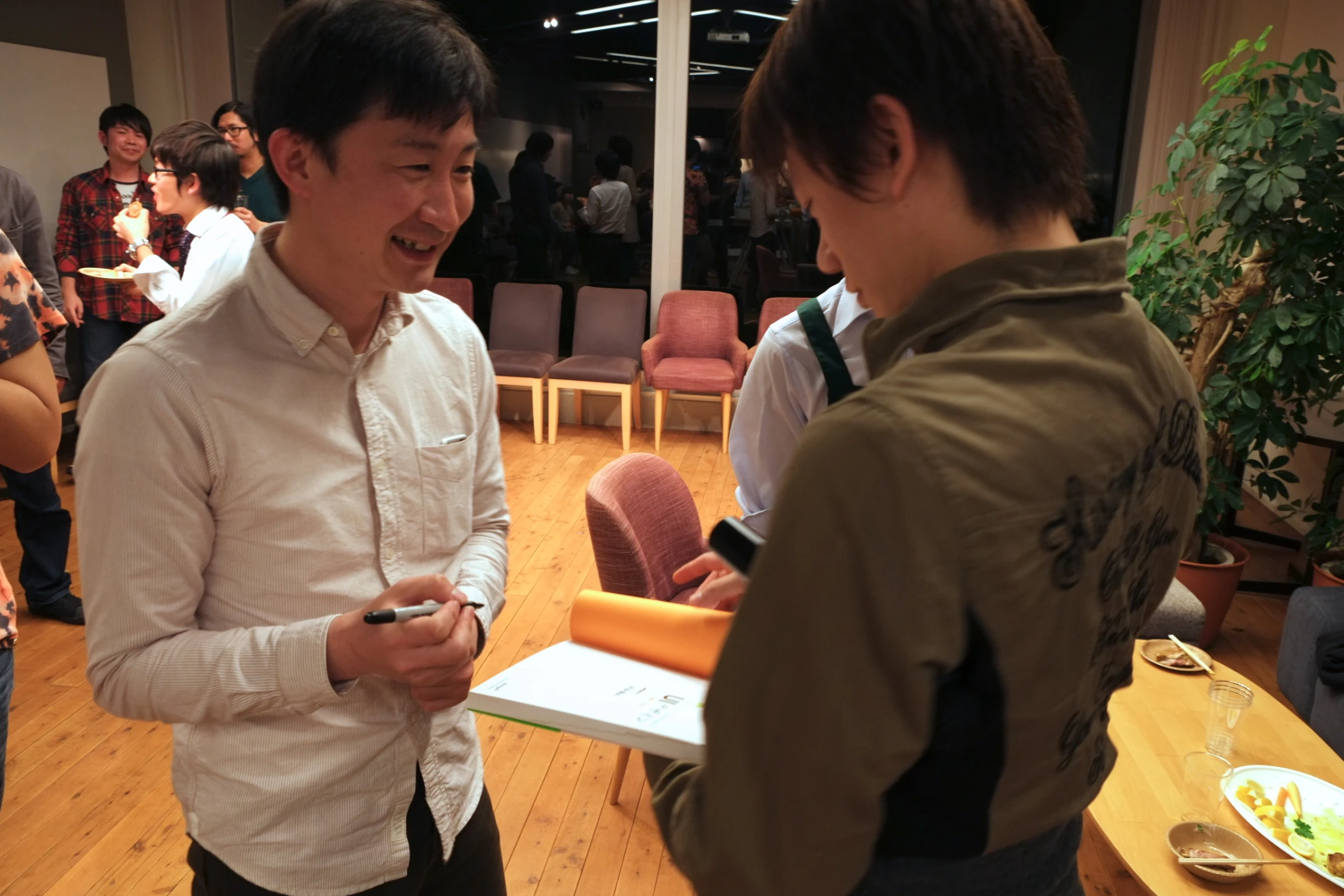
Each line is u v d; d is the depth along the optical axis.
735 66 6.05
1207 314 3.31
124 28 5.64
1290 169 2.91
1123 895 2.13
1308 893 1.47
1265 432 3.16
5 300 1.17
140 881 2.08
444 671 0.96
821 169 0.59
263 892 1.01
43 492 3.14
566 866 2.19
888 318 0.61
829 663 0.49
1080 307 0.57
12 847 2.18
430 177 0.88
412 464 1.07
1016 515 0.50
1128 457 0.56
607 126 6.27
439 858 1.15
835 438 0.50
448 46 0.85
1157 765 1.78
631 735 0.77
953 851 0.58
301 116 0.85
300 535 0.99
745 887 0.53
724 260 6.29
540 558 4.00
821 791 0.50
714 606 1.06
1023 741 0.56
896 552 0.48
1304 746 1.88
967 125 0.54
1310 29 4.53
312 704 0.94
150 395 0.90
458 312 1.21
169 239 4.64
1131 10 5.49
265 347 0.96
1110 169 5.67
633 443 5.85
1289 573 3.98
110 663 0.93
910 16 0.54
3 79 4.77
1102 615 0.58
